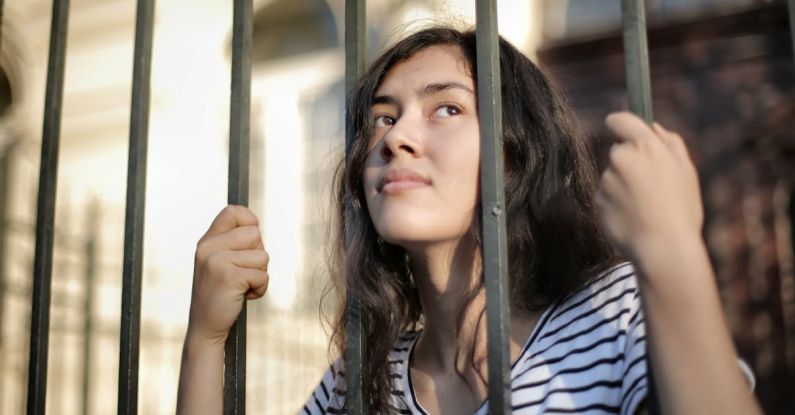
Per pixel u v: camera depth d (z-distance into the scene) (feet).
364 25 4.02
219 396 4.14
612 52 16.60
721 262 15.20
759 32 15.56
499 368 3.13
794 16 2.97
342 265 5.05
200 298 4.17
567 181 4.49
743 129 15.53
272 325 16.08
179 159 18.49
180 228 18.10
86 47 19.70
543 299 4.09
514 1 16.97
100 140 19.13
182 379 4.18
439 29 4.43
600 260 4.24
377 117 4.42
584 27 17.24
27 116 19.47
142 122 4.48
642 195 2.77
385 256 4.83
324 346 15.39
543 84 4.71
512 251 4.21
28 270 18.61
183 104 18.75
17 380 17.31
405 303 4.87
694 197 2.80
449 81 4.12
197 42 18.97
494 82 3.37
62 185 19.03
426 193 3.92
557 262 4.10
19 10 19.77
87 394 17.03
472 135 4.01
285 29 20.22
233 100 4.28
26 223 18.95
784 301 14.67
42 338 4.49
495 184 3.28
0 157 19.58
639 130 2.86
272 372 15.81
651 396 2.78
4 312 18.26
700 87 15.98
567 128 4.68
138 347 4.26
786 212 15.08
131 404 4.17
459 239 4.10
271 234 18.19
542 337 3.85
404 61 4.37
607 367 3.50
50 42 4.82
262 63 19.99
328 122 18.93
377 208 4.05
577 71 16.84
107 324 17.69
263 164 19.03
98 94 19.34
